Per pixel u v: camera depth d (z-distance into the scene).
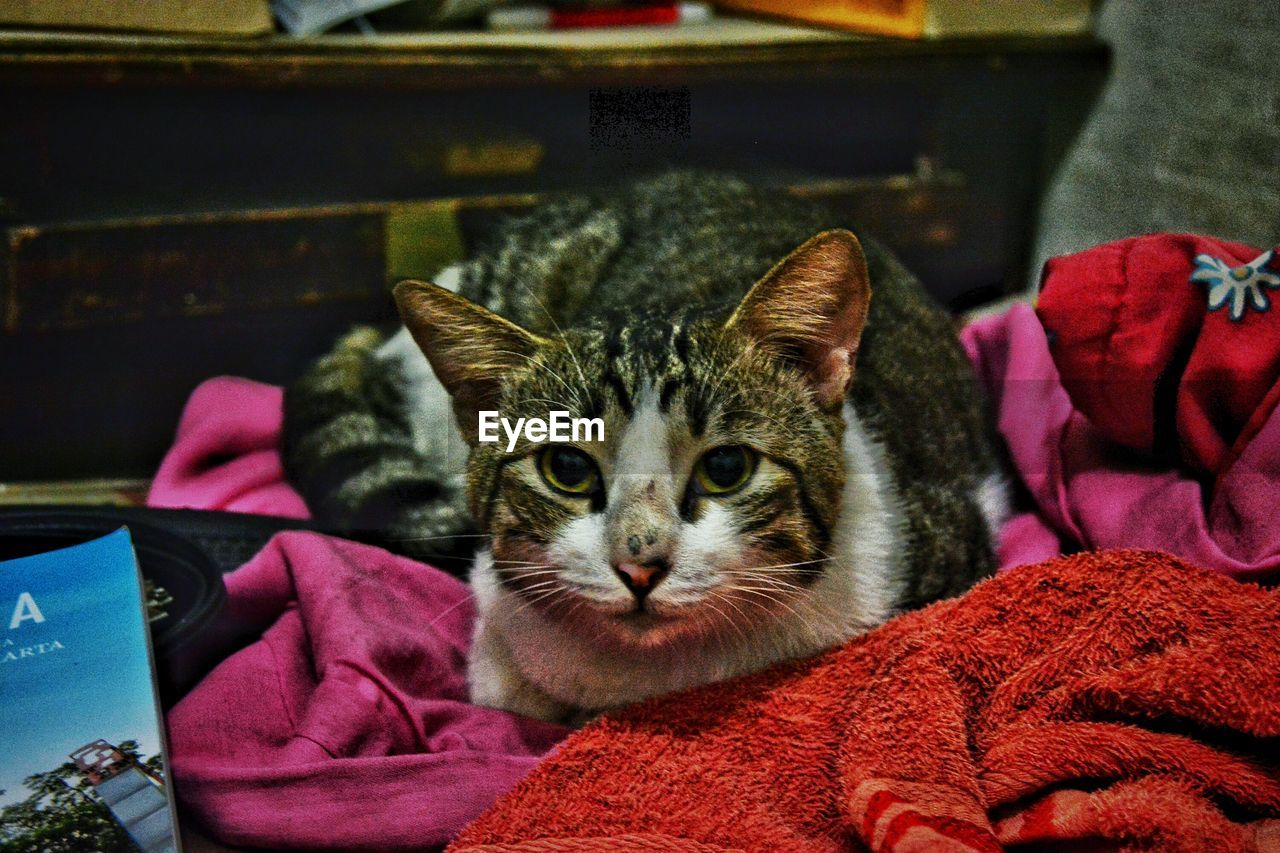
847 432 1.12
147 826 0.85
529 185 1.53
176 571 1.23
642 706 0.99
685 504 0.99
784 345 1.03
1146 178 1.34
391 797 0.96
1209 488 1.13
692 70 1.46
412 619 1.20
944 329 1.40
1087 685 0.90
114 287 1.38
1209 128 1.26
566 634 1.06
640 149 1.47
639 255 1.43
